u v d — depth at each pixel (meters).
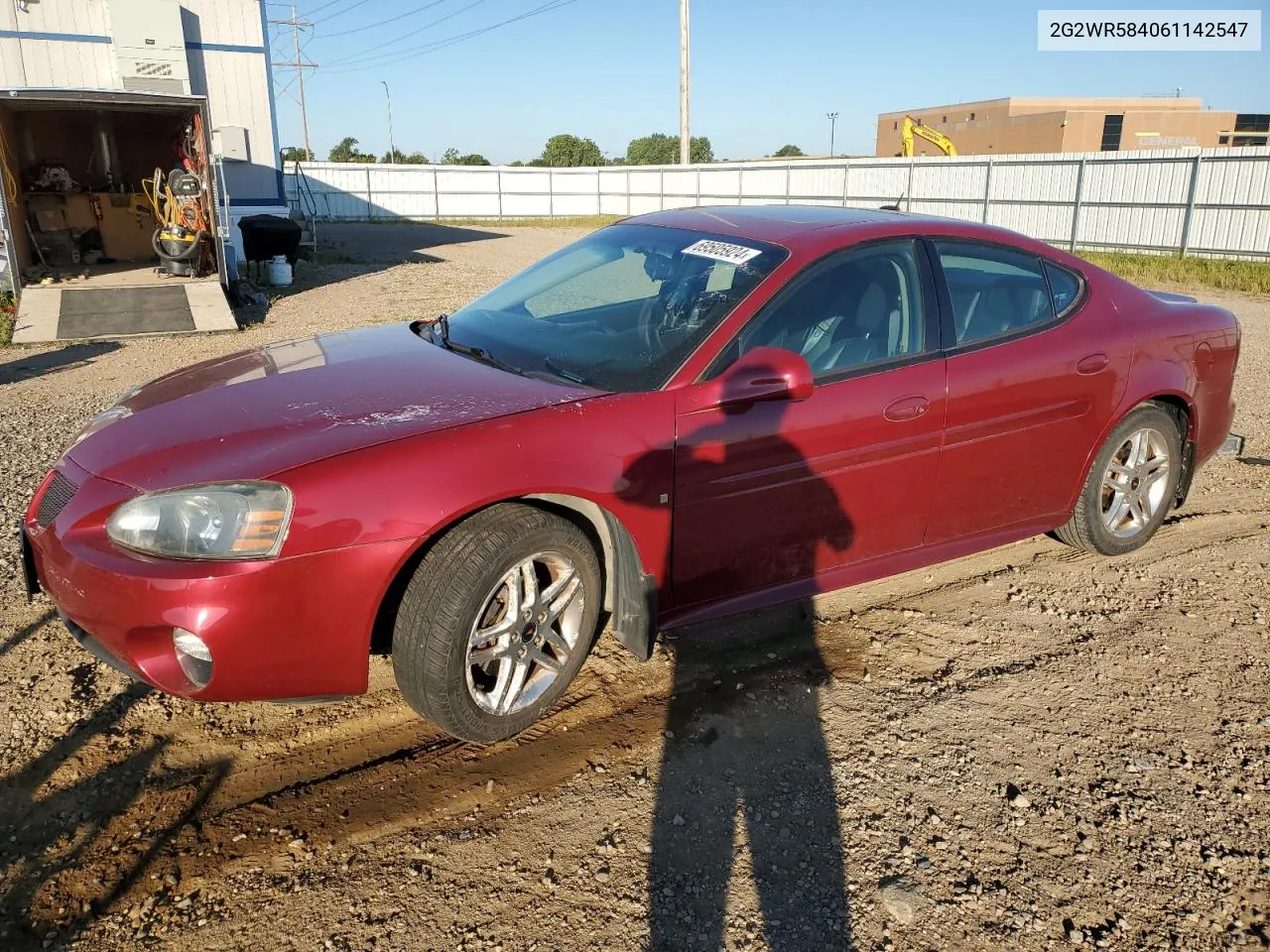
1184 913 2.32
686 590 3.12
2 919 2.22
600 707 3.12
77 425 6.77
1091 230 23.19
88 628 2.56
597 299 3.54
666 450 2.91
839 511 3.35
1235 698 3.26
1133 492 4.26
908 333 3.46
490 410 2.81
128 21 16.19
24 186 14.62
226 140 17.95
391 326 4.00
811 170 31.41
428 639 2.61
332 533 2.46
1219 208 20.33
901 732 3.03
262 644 2.44
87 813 2.58
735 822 2.60
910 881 2.40
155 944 2.17
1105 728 3.07
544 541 2.75
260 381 3.17
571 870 2.41
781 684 3.29
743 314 3.13
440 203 43.72
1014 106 52.62
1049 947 2.21
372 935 2.20
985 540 3.85
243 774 2.76
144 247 15.80
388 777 2.76
